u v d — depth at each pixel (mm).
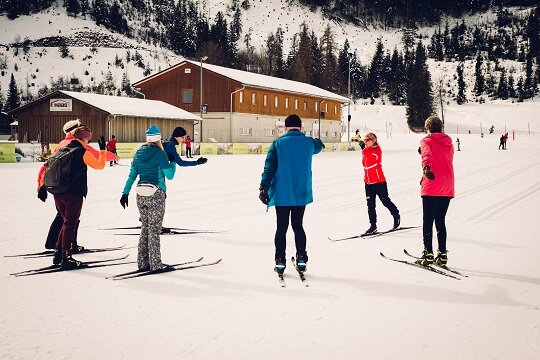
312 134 60188
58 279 5641
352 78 148875
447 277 5750
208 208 11516
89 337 3928
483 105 135750
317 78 127812
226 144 39812
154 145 5871
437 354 3643
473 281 5566
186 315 4445
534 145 58281
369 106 122312
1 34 175375
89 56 152625
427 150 6137
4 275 5797
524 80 163125
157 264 5910
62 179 5906
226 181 17875
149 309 4605
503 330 4109
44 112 40938
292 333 4027
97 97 42625
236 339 3898
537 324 4242
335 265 6305
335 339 3908
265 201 5801
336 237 8172
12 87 106938
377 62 155625
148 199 5805
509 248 7250
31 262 6418
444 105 133625
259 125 53094
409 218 10148
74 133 6102
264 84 52688
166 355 3596
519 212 10688
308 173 5777
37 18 187625
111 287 5320
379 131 105625
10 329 4094
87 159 6020
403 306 4711
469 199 12836
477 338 3941
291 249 7285
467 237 8086
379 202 12484
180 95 52438
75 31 179750
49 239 6945
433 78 170625
